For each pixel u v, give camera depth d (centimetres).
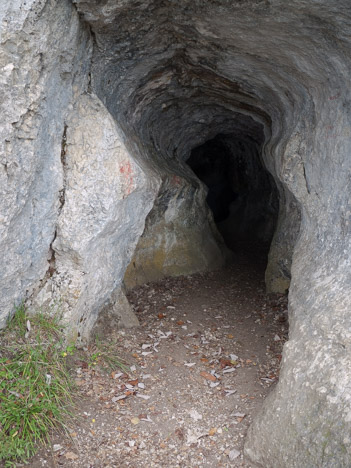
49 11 335
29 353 388
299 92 477
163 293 683
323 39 362
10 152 339
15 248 378
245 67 495
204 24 421
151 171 558
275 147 577
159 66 523
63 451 349
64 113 409
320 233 420
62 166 414
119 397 411
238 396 429
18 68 328
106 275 481
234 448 365
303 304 387
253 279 792
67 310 432
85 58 427
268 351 514
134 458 353
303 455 307
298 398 329
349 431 290
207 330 571
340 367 317
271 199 1014
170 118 716
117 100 535
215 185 1224
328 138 419
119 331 517
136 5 393
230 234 1117
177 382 449
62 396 388
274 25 379
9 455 331
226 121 810
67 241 421
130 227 498
